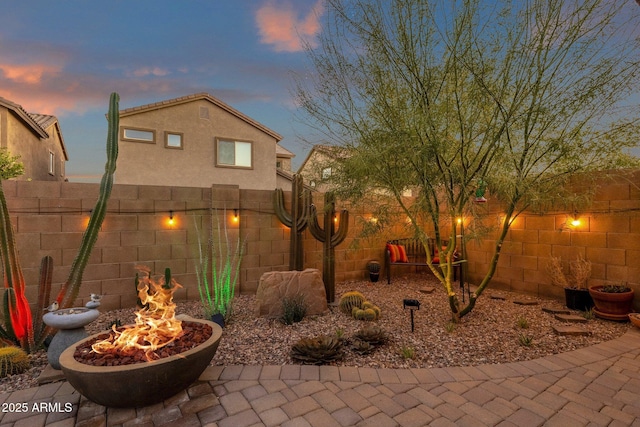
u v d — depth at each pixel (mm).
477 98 3469
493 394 2479
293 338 3623
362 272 6977
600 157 3574
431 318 4371
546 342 3527
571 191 4707
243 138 12391
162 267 4910
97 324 4020
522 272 5707
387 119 3596
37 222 4125
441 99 3566
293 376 2729
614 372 2838
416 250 7488
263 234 5707
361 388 2555
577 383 2648
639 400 2396
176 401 2346
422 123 3369
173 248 4984
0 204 3012
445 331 3852
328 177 4414
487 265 6270
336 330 3848
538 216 5469
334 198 4836
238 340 3562
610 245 4617
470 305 4273
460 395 2461
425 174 3580
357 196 4363
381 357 3145
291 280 4559
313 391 2502
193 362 2283
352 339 3566
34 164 10430
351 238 6723
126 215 4652
